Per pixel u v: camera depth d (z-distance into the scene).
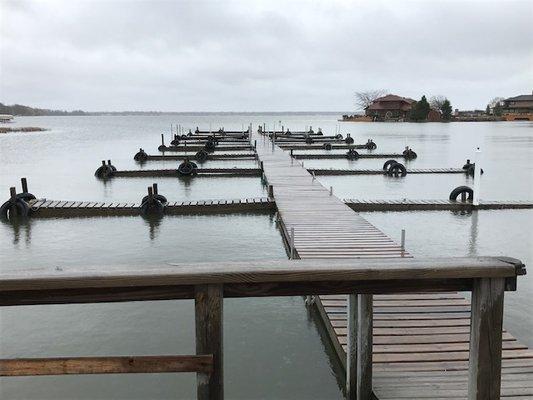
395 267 2.83
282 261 2.97
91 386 6.16
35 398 5.89
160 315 8.50
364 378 4.46
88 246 13.59
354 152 37.09
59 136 79.62
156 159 37.44
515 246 13.36
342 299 7.80
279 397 5.91
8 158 41.47
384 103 123.94
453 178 27.38
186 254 12.59
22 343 7.53
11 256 12.73
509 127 94.31
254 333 7.77
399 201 18.53
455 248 13.18
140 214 17.66
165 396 5.96
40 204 17.75
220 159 36.50
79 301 2.76
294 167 26.69
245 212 17.88
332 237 11.81
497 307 2.89
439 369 5.14
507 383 4.72
